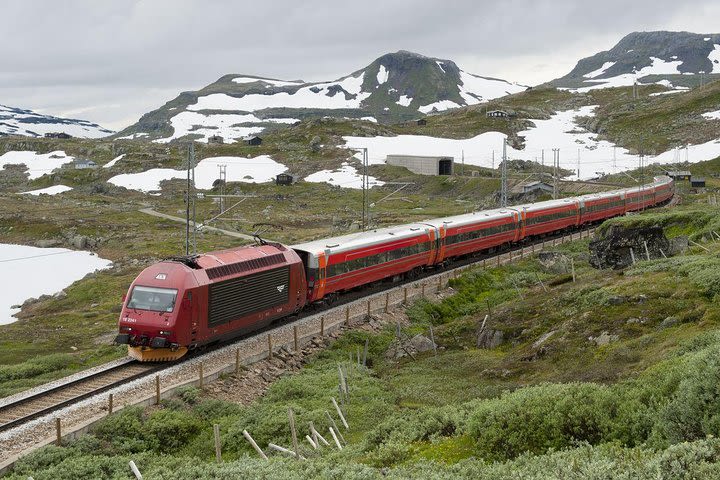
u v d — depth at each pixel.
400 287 55.06
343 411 28.27
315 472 18.83
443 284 56.72
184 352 32.22
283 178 192.75
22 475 20.97
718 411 15.86
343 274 47.22
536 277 58.88
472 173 186.00
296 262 40.62
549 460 16.16
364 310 46.09
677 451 13.95
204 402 28.53
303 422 26.41
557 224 82.81
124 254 119.44
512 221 73.06
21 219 152.88
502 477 15.51
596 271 51.56
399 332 42.31
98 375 30.61
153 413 26.64
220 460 22.09
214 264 34.16
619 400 19.31
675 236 64.31
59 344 60.34
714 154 188.25
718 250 47.72
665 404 18.08
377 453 21.33
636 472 13.67
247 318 36.12
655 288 37.06
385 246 52.78
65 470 21.33
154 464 22.72
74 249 130.75
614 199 96.81
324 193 180.12
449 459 19.78
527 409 19.97
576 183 159.38
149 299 31.92
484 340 40.78
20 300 92.81
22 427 24.48
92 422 25.08
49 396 28.08
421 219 126.81
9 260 120.25
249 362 33.81
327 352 38.19
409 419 24.70
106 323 69.75
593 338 33.38
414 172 195.88
